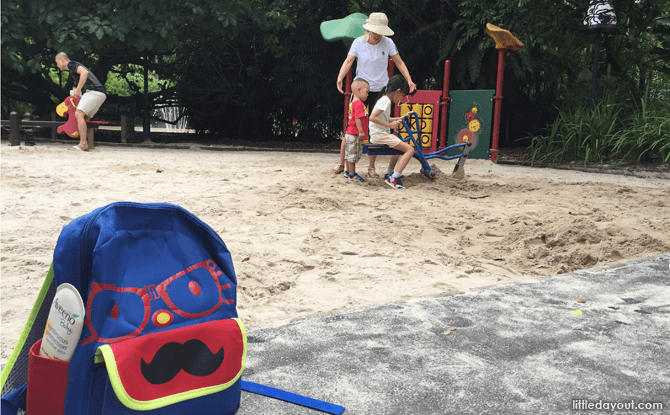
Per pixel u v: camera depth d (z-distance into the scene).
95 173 8.23
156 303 1.78
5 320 2.94
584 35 14.43
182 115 18.03
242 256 4.22
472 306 3.26
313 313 3.13
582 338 2.79
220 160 11.11
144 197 6.41
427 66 16.02
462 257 4.48
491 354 2.60
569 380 2.35
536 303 3.33
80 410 1.63
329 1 16.38
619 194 7.64
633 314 3.15
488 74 15.02
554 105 15.40
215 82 17.05
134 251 1.81
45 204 5.83
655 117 11.33
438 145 12.98
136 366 1.66
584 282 3.77
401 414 2.07
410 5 15.50
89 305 1.67
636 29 14.72
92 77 11.58
